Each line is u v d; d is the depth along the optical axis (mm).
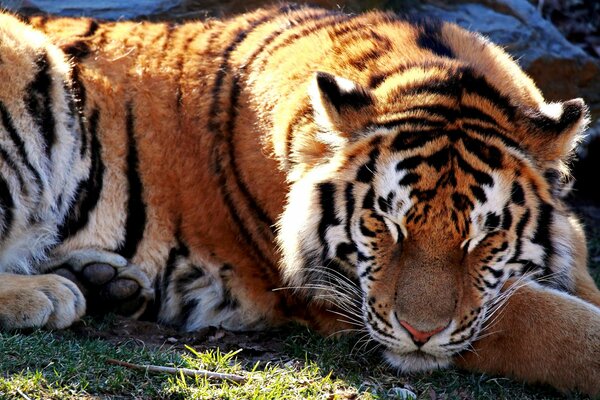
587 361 8266
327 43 9383
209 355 8211
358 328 8969
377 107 8508
